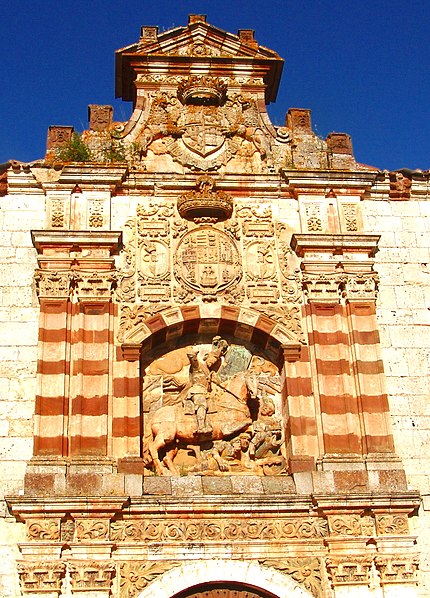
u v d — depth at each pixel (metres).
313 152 24.12
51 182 22.83
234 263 22.45
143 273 22.09
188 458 20.80
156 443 20.48
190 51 25.56
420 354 22.00
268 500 19.34
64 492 19.11
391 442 20.47
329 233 22.81
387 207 23.95
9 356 21.00
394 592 18.86
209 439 20.84
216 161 23.83
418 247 23.47
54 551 18.48
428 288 22.94
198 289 22.00
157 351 22.14
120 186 23.05
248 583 18.81
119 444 20.08
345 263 22.44
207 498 19.20
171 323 21.56
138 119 24.27
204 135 24.11
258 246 22.77
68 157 23.22
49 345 20.84
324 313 21.86
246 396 21.38
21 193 23.06
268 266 22.52
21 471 19.73
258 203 23.38
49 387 20.38
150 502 19.09
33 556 18.47
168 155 23.94
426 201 24.20
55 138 23.80
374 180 23.67
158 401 21.52
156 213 22.88
